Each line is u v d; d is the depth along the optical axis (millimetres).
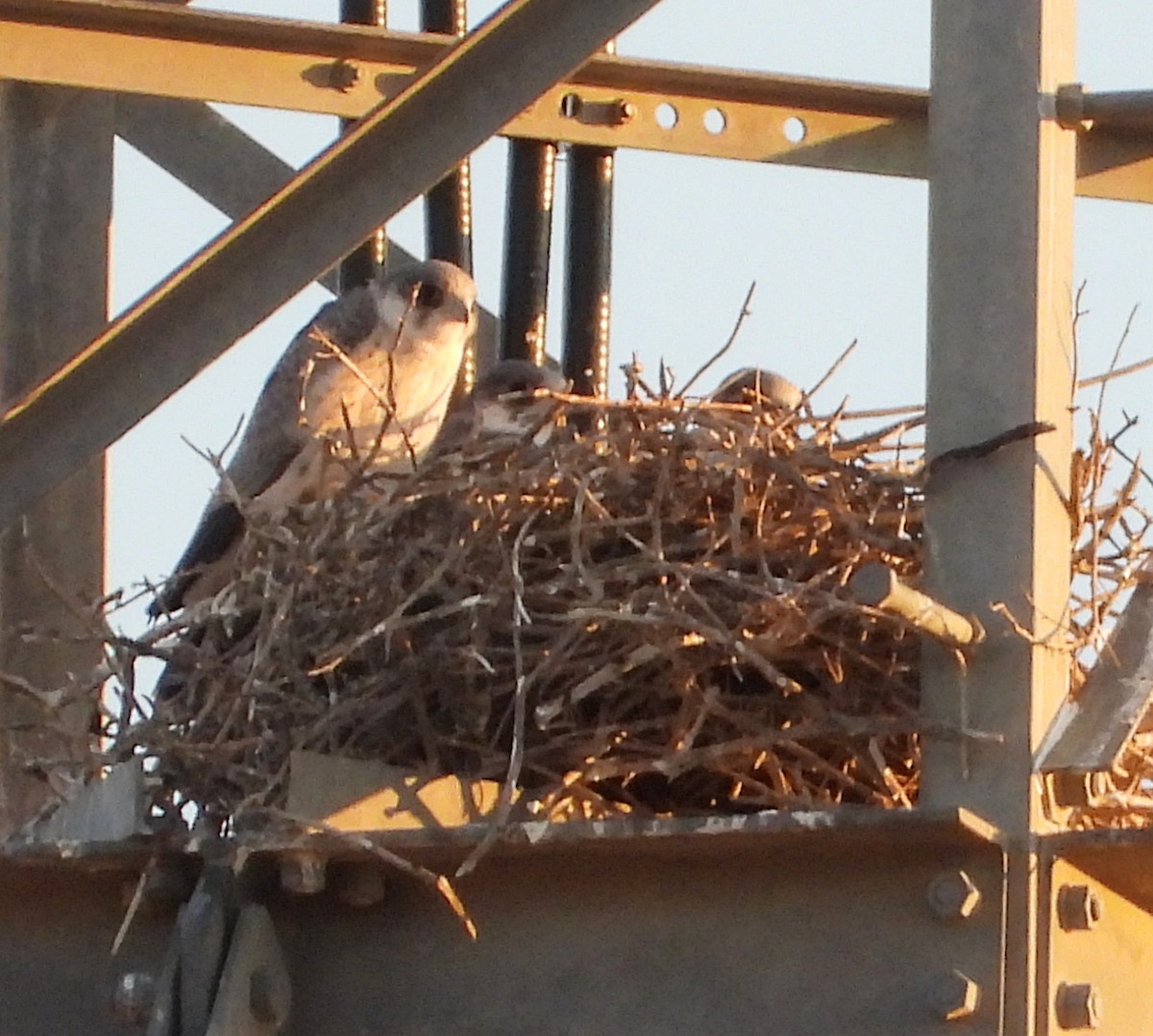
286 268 10547
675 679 9867
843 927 8914
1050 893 8797
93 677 11516
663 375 10922
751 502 10289
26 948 9891
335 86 12586
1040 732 9000
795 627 9492
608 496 10617
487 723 10125
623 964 9164
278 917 9531
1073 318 9609
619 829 8805
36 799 12836
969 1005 8656
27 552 12453
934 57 9742
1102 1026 9031
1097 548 9898
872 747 9516
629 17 10594
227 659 10594
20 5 12156
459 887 9406
